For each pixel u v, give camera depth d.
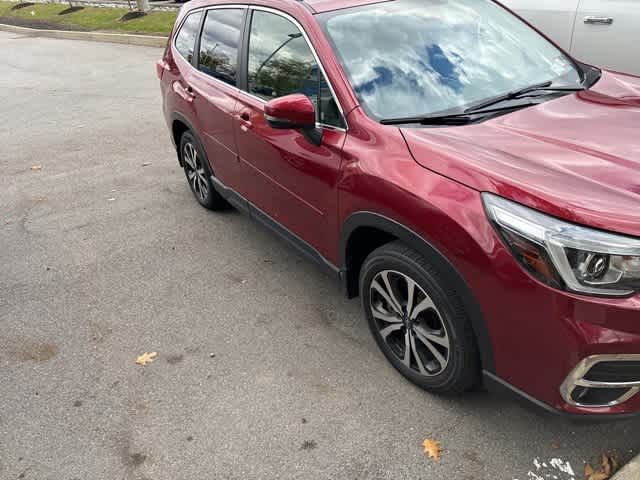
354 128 2.68
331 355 3.06
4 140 7.43
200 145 4.38
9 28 18.14
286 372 2.97
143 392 2.93
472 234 2.10
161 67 4.94
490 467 2.35
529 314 2.02
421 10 3.21
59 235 4.72
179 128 4.84
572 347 1.95
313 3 3.12
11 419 2.83
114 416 2.79
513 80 2.99
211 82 4.00
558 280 1.93
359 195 2.57
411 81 2.84
